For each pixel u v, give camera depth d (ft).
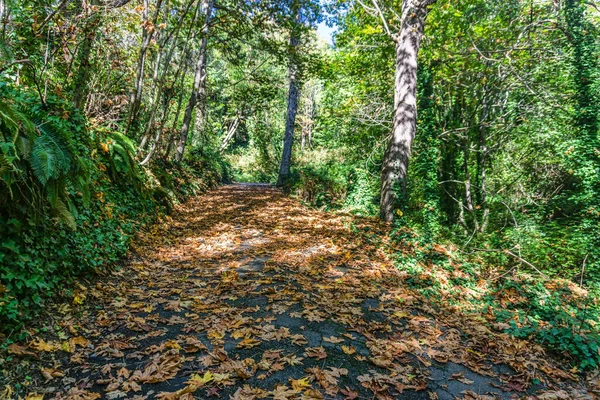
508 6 39.93
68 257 13.73
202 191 50.42
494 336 13.10
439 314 14.61
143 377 8.76
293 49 49.73
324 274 18.30
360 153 57.11
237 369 9.17
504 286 18.16
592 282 24.29
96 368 9.23
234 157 115.44
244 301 14.23
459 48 43.24
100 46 24.86
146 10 27.91
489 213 45.68
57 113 17.34
